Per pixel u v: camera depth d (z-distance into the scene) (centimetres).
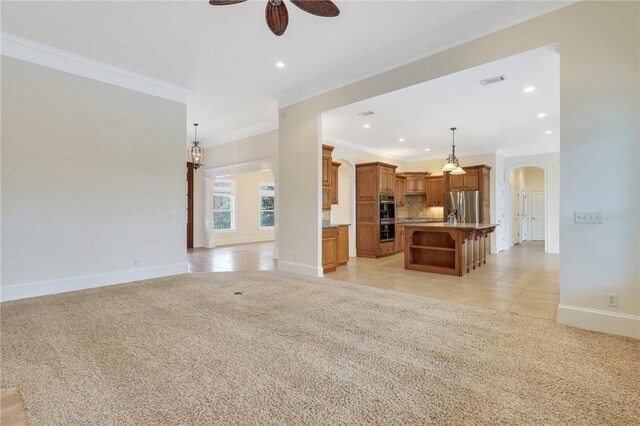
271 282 479
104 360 229
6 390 193
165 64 443
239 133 804
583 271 290
